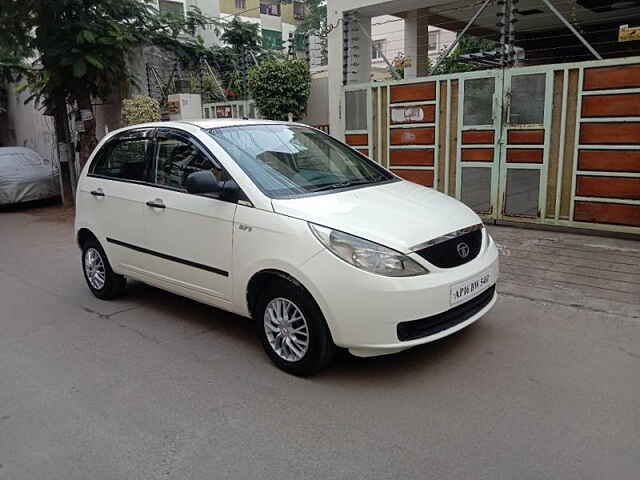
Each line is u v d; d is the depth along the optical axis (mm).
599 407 3402
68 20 10250
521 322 4695
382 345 3541
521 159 7551
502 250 6695
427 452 3029
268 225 3910
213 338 4703
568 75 6961
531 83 7266
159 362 4277
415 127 8523
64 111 12109
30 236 9664
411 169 8711
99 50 10406
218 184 4258
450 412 3406
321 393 3699
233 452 3105
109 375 4094
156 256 4914
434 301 3586
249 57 13992
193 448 3158
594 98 6832
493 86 7586
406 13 11148
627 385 3646
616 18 11977
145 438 3273
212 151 4465
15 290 6375
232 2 37406
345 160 5070
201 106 12562
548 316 4801
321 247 3623
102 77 10891
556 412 3363
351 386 3771
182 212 4555
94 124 11719
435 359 4094
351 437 3197
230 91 14047
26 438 3324
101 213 5484
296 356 3914
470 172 8070
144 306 5590
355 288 3502
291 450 3100
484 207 8016
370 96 8945
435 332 3707
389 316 3498
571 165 7176
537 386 3670
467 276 3787
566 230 7359
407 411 3438
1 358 4469
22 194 12547
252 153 4520
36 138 16438
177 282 4789
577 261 6148
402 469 2900
